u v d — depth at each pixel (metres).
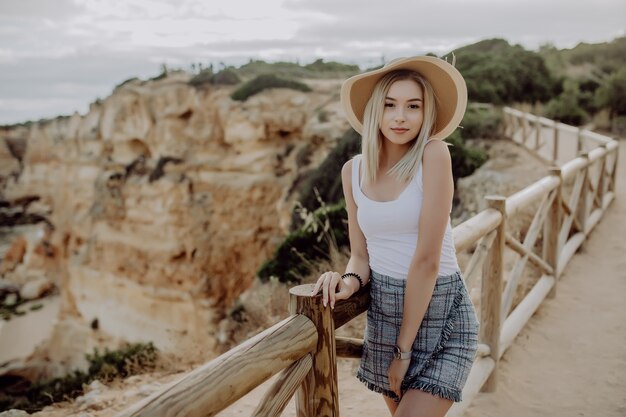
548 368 4.39
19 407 5.96
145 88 27.77
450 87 2.16
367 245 2.28
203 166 24.91
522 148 14.93
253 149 24.06
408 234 2.09
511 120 16.66
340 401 4.03
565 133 17.75
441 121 2.26
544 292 5.68
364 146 2.15
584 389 4.03
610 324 5.18
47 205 58.41
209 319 23.80
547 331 5.11
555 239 5.94
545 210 5.47
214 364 1.52
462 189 10.59
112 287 27.14
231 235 24.17
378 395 4.07
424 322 2.16
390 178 2.12
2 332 37.44
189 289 24.33
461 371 2.12
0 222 57.59
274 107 24.16
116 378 5.80
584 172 7.66
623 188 11.52
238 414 4.10
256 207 23.94
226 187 24.19
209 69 29.34
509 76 23.42
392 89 2.09
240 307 8.15
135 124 27.69
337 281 2.04
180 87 26.47
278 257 8.62
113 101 30.94
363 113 2.40
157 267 25.17
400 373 2.13
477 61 25.77
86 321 28.81
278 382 1.83
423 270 2.02
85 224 32.41
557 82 24.36
